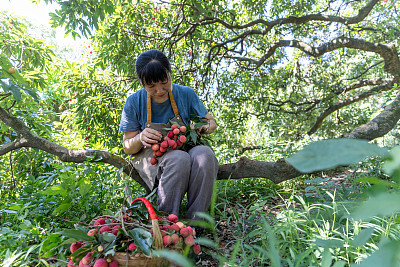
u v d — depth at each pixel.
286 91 7.32
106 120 3.83
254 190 2.77
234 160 3.92
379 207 0.23
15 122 2.38
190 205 1.83
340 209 1.69
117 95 4.06
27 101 2.98
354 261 1.19
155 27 4.54
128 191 1.90
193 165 1.82
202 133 2.18
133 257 1.15
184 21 4.41
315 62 6.83
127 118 2.12
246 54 6.34
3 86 2.00
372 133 2.74
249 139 6.15
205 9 4.46
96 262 1.12
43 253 1.44
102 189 2.36
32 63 3.24
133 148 2.04
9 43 2.87
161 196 1.77
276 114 7.09
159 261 1.16
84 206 2.06
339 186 2.73
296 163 0.25
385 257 0.24
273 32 5.92
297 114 7.29
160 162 1.92
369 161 2.74
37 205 2.06
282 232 1.41
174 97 2.12
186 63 5.13
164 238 1.21
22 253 1.42
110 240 1.19
